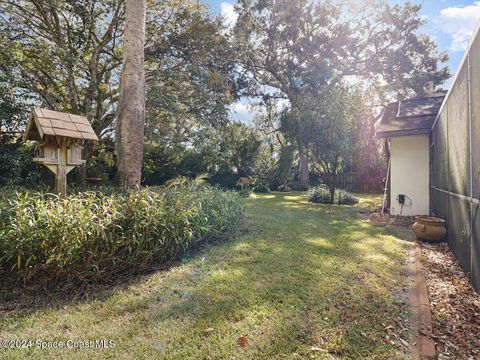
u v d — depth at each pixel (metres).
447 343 2.14
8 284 2.82
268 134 19.73
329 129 9.80
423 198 7.46
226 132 13.98
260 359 1.90
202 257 3.86
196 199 4.53
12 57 8.30
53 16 9.57
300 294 2.81
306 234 5.26
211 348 2.00
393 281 3.22
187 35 10.98
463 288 3.13
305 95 15.03
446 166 4.84
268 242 4.65
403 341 2.12
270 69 17.22
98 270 2.91
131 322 2.32
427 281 3.34
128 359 1.89
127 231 3.18
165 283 3.04
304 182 16.55
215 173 14.70
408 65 15.72
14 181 7.34
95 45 10.62
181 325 2.28
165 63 11.07
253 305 2.59
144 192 3.82
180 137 11.83
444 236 4.79
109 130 11.55
